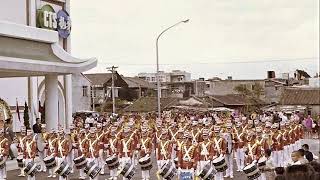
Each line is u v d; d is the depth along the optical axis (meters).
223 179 27.30
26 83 46.47
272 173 21.44
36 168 27.28
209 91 125.81
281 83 116.31
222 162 23.98
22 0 47.06
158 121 40.22
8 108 40.16
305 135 51.31
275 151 30.09
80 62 40.00
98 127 32.75
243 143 30.50
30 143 28.38
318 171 11.70
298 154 16.03
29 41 36.28
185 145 22.83
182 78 157.62
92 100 101.81
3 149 28.62
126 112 94.69
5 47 34.25
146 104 95.25
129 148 27.56
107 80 111.69
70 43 51.44
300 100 84.00
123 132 30.00
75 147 30.12
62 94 51.47
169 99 97.88
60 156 28.19
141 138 27.98
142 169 26.50
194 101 92.69
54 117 39.56
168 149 24.86
